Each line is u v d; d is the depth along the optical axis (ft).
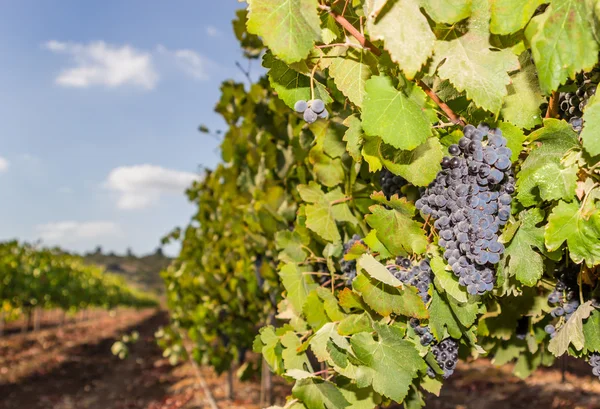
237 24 12.90
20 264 73.41
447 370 6.40
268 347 7.96
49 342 75.05
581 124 4.91
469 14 4.15
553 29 3.96
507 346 9.86
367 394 6.88
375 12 4.09
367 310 6.41
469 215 5.03
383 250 6.20
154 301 244.63
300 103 5.08
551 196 4.66
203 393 37.60
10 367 53.47
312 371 7.38
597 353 5.99
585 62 3.90
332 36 5.00
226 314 29.53
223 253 27.78
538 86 5.08
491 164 4.79
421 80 5.25
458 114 5.26
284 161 14.99
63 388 48.11
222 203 26.18
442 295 5.93
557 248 4.96
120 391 46.34
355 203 8.36
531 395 32.27
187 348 59.98
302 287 8.57
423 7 4.22
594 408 28.07
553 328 6.67
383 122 4.55
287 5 4.17
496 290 5.99
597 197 4.59
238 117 17.92
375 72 5.11
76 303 95.76
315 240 9.73
